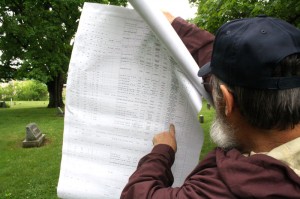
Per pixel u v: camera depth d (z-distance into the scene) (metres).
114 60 1.28
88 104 1.32
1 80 24.30
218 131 0.98
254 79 0.81
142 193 0.96
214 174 0.90
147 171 1.05
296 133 0.86
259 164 0.81
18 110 22.25
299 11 3.89
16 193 5.95
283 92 0.80
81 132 1.34
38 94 44.25
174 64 1.24
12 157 8.60
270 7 3.96
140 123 1.31
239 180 0.81
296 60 0.81
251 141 0.91
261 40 0.82
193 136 1.31
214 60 0.93
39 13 19.56
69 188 1.35
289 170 0.79
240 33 0.86
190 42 1.42
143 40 1.26
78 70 1.30
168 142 1.23
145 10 1.09
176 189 0.95
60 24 20.42
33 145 9.85
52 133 11.88
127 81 1.29
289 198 0.77
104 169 1.34
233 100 0.88
